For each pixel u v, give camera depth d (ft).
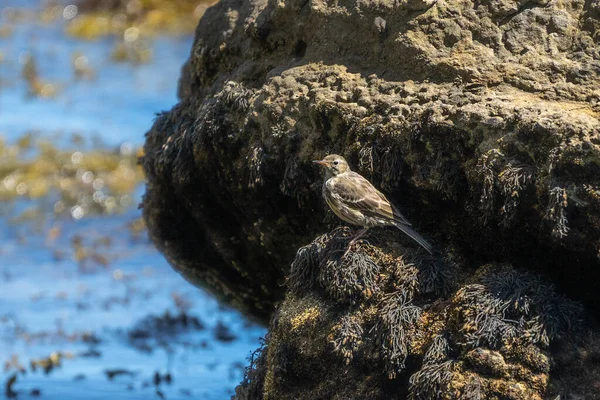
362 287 43.14
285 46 51.96
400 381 41.70
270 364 45.06
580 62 43.37
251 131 49.42
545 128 39.65
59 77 136.56
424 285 42.50
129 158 110.11
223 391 63.57
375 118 45.21
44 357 68.54
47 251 90.17
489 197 41.06
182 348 70.79
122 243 92.58
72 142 113.39
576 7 44.86
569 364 38.81
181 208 56.44
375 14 47.60
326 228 48.75
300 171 48.06
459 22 45.68
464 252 44.11
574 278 40.68
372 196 43.50
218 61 55.93
